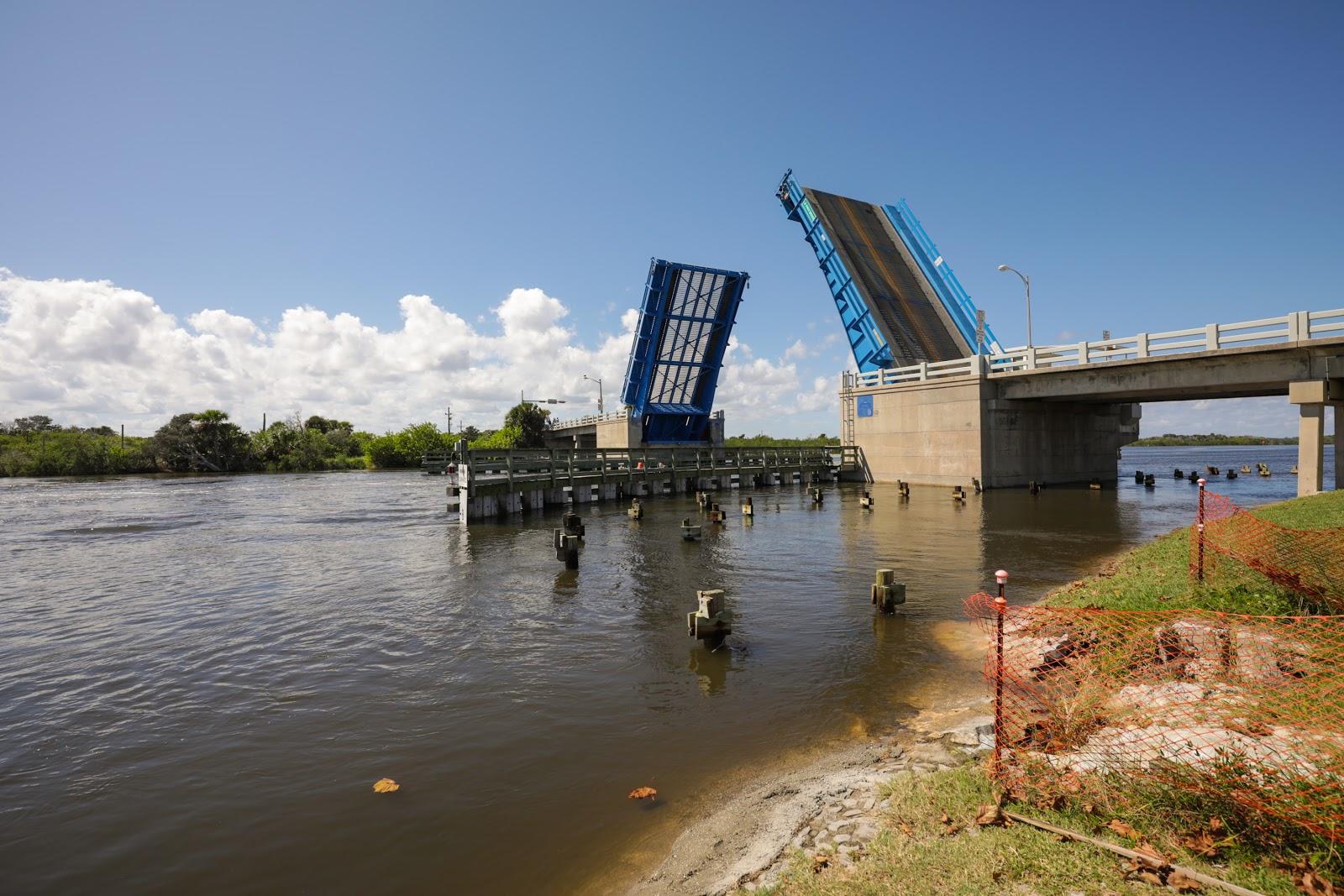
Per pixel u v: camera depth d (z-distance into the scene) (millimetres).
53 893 5102
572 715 8164
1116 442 44031
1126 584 11492
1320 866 3904
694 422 55031
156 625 12617
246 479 72250
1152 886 3912
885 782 5879
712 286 46281
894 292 42969
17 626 12602
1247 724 5172
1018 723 6387
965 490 37750
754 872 4812
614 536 22875
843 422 46625
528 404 90062
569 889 4961
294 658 10562
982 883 4082
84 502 41750
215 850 5586
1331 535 11398
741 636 11281
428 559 19047
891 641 10797
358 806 6199
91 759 7246
